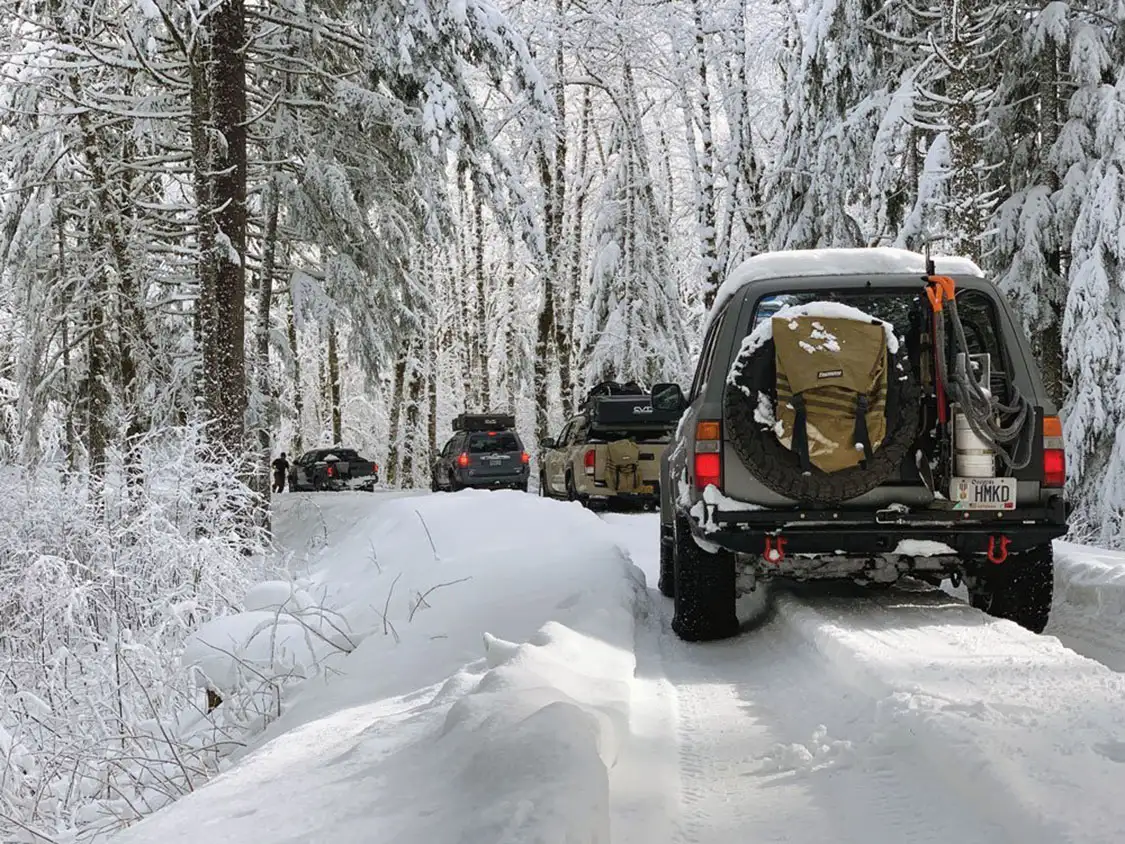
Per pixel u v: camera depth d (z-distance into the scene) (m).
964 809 3.04
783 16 28.53
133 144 18.72
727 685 5.02
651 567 10.78
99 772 6.20
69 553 9.23
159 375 19.69
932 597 6.55
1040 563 6.06
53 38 14.87
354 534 13.54
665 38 30.48
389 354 19.91
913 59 19.31
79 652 8.05
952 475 5.73
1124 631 6.39
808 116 21.88
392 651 6.48
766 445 5.64
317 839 2.83
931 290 5.83
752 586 6.25
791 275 6.23
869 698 4.26
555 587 7.38
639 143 31.98
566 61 32.78
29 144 17.80
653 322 31.62
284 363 21.89
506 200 17.14
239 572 9.34
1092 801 2.77
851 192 21.17
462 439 26.59
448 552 9.77
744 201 27.69
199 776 5.56
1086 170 17.20
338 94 16.62
